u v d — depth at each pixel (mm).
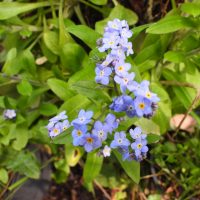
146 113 116
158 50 168
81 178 216
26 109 188
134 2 200
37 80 186
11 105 178
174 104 193
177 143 204
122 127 141
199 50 166
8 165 189
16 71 178
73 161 193
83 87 138
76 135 120
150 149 198
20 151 193
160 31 149
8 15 181
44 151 210
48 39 186
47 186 207
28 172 189
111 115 125
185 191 192
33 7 186
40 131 167
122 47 126
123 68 124
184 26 151
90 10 208
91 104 157
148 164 206
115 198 206
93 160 173
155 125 168
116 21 130
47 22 197
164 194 204
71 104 159
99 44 134
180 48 178
